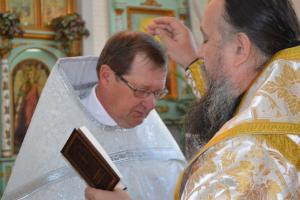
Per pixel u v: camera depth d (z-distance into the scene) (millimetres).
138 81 2141
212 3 1386
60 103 2311
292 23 1328
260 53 1306
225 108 1392
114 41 2225
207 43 1385
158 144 2494
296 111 1212
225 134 1203
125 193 1543
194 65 2070
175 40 2129
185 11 10797
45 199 2172
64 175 2209
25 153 2258
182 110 10414
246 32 1299
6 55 9109
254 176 1138
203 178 1176
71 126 2273
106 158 1547
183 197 1224
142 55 2137
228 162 1164
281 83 1237
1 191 8781
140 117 2275
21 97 9391
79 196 2189
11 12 9094
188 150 1730
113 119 2340
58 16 9781
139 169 2355
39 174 2203
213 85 1396
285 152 1167
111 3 10117
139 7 10477
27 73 9492
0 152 9031
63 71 2371
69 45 9531
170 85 10586
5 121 9062
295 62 1252
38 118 2295
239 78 1337
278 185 1137
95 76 2525
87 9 9836
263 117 1199
